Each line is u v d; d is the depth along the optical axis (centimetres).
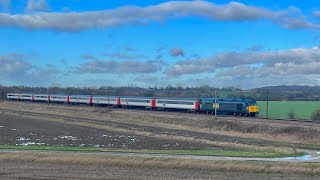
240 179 3062
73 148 4450
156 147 5219
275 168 3347
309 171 3297
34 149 4234
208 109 9531
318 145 5312
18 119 9769
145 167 3434
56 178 3005
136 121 9362
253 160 3681
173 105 10500
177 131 7338
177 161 3494
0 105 15950
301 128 6128
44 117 10362
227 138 6212
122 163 3491
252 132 6675
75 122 9006
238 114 9056
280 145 5306
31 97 16475
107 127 7912
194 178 3066
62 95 14750
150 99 11206
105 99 12725
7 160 3612
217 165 3403
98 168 3375
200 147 5234
